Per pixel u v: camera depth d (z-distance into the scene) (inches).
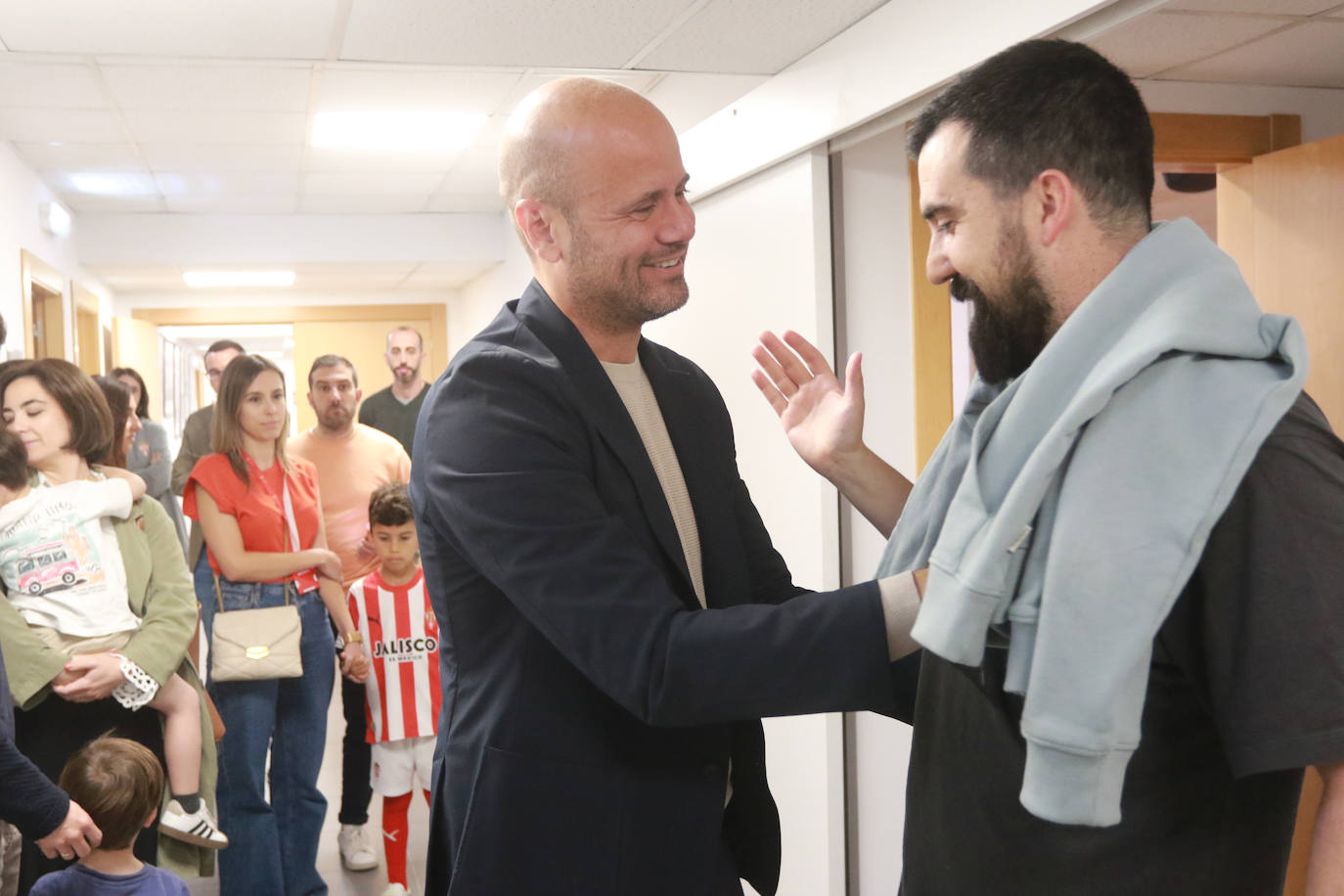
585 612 41.9
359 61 128.9
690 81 131.1
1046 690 30.8
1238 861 35.1
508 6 107.1
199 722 101.6
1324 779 32.4
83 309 255.6
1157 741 35.1
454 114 163.6
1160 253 34.0
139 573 98.3
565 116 47.4
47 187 211.8
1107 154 35.9
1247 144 114.6
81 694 91.0
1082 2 75.6
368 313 358.9
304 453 172.4
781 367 54.1
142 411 212.2
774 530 128.8
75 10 110.4
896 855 117.4
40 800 73.8
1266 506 31.8
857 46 107.0
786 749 125.3
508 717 47.3
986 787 38.4
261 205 245.0
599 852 46.9
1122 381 31.2
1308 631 31.2
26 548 92.3
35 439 95.3
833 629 38.8
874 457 51.4
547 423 45.8
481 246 267.7
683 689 40.0
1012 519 31.6
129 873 84.0
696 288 153.3
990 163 36.9
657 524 47.8
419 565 131.2
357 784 141.9
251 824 117.7
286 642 117.6
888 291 119.6
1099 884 35.6
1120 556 30.4
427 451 47.4
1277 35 95.6
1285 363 31.9
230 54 127.3
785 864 125.9
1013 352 38.2
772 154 125.5
